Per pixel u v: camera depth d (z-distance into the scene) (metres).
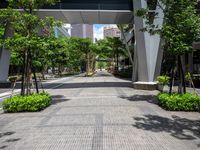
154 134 7.54
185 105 11.06
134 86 21.20
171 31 11.36
